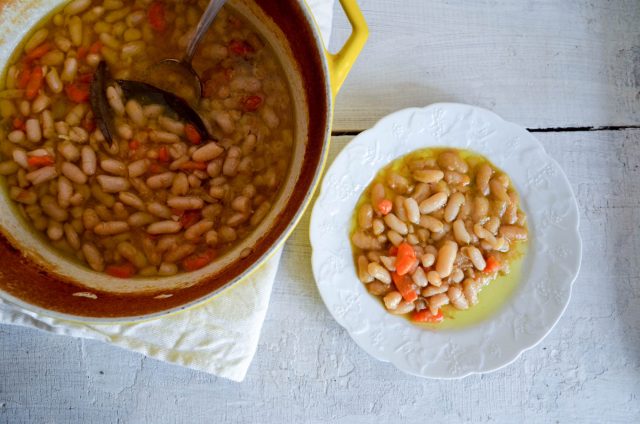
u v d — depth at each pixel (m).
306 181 0.47
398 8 0.62
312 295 0.60
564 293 0.59
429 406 0.60
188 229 0.52
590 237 0.62
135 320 0.46
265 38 0.52
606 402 0.60
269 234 0.49
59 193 0.52
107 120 0.52
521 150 0.60
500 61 0.63
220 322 0.56
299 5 0.46
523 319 0.59
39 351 0.59
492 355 0.58
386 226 0.59
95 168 0.52
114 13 0.53
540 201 0.60
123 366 0.59
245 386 0.60
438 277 0.58
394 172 0.60
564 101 0.63
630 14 0.63
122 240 0.52
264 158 0.52
